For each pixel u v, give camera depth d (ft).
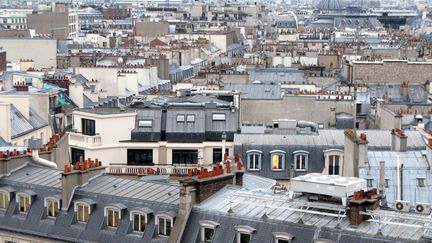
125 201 351.87
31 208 372.99
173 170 513.04
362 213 300.81
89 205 356.18
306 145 511.40
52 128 637.30
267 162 509.35
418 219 291.58
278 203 325.62
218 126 541.34
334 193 309.63
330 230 301.84
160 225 338.34
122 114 532.32
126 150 532.32
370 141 524.93
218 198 341.62
